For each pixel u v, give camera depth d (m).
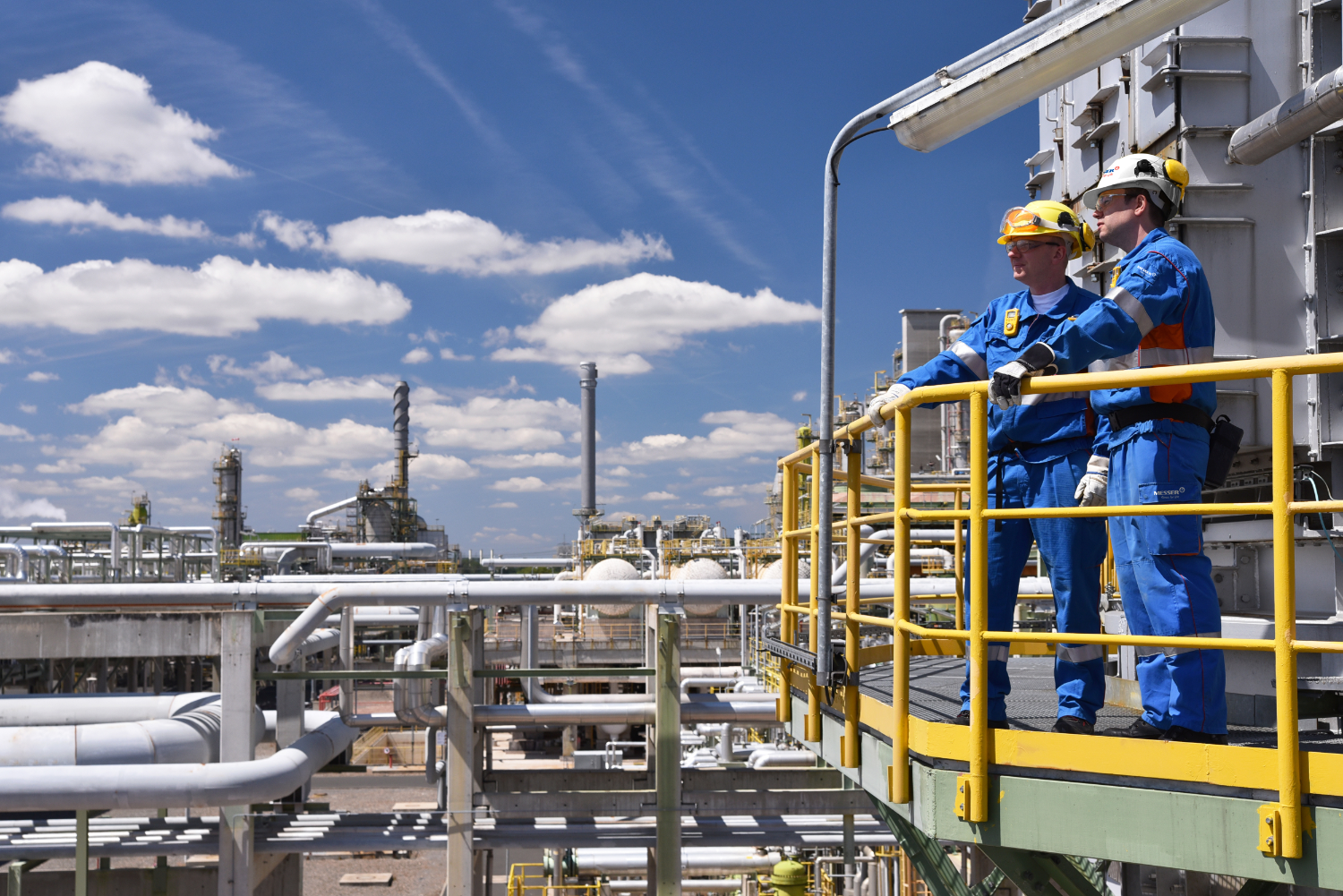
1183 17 3.32
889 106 3.88
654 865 12.34
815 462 5.05
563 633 42.84
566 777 12.22
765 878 14.48
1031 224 3.89
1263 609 5.79
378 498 75.50
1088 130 6.78
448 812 11.26
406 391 82.38
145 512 55.84
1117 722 4.08
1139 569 3.40
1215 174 5.56
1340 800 2.65
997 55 3.62
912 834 4.55
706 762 18.97
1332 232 5.21
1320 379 5.27
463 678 11.45
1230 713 4.71
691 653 34.66
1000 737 3.21
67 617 12.47
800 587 11.96
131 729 11.95
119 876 12.02
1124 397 3.45
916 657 6.97
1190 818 2.87
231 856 11.13
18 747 11.55
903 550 3.58
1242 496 5.98
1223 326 5.48
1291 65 5.58
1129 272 3.38
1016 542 3.93
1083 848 3.03
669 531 67.56
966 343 4.04
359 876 24.55
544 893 19.48
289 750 11.87
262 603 12.88
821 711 4.88
